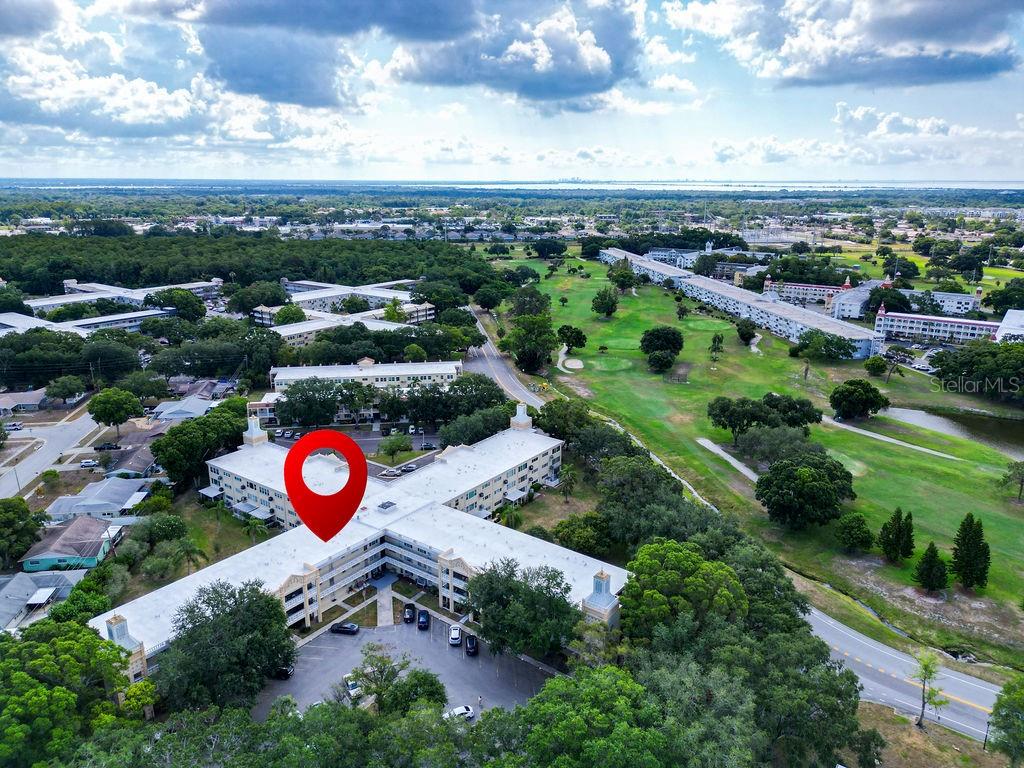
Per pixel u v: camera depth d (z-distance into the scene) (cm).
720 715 8356
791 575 15175
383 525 14600
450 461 17825
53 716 8288
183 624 10525
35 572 14125
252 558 13325
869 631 13188
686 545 12319
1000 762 9900
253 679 10512
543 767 7481
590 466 19762
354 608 13512
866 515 17312
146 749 7756
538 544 13800
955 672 12138
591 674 8900
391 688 9794
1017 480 18088
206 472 18838
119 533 15650
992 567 15112
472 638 12319
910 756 10006
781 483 16375
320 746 7675
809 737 8800
